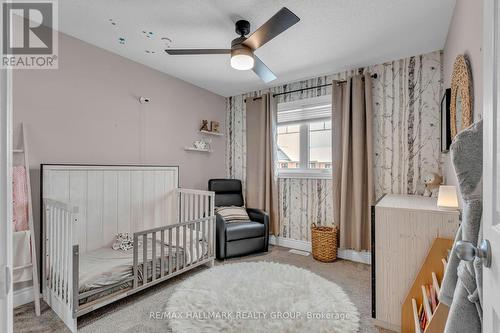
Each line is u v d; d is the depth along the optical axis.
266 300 2.00
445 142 2.13
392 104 2.85
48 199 1.99
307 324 1.70
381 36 2.32
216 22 2.12
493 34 0.63
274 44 2.47
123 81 2.76
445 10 1.93
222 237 2.93
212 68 3.07
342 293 2.15
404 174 2.78
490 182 0.62
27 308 1.94
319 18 2.05
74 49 2.36
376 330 1.70
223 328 1.66
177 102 3.38
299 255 3.19
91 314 1.85
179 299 2.02
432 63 2.63
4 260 0.56
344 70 3.12
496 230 0.57
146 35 2.33
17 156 2.01
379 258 1.75
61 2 1.87
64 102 2.29
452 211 1.58
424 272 1.59
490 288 0.60
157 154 3.12
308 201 3.45
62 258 1.79
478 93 1.21
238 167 4.13
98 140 2.54
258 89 3.88
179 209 3.23
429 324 1.24
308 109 3.49
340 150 3.05
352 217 2.98
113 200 2.62
